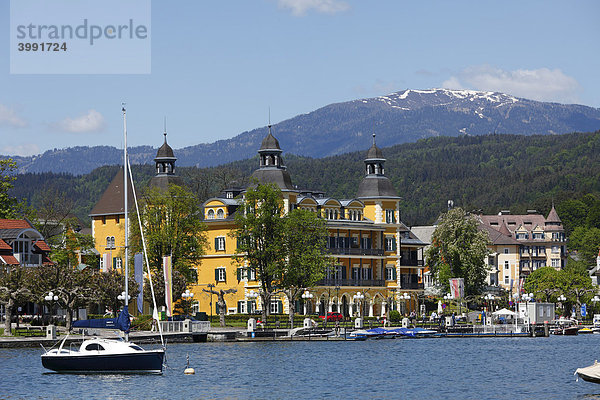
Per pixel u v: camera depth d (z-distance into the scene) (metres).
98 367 96.56
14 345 118.25
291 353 123.50
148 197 165.62
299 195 189.50
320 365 109.69
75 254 176.38
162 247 162.12
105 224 191.38
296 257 159.12
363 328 161.50
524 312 180.38
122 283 141.62
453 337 163.00
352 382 95.31
